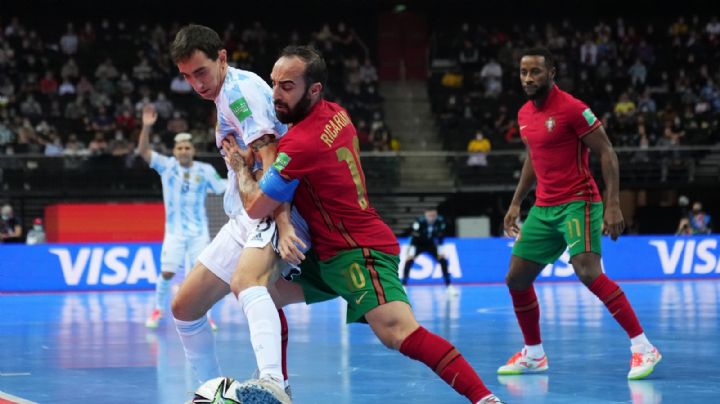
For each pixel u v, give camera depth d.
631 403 17.23
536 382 19.83
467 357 24.16
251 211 14.52
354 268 14.52
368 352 25.03
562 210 20.78
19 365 23.08
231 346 26.64
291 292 15.98
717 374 20.72
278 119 14.94
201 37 14.83
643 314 36.41
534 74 20.56
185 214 33.22
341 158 14.61
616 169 20.50
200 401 13.60
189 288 15.48
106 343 27.84
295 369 21.89
